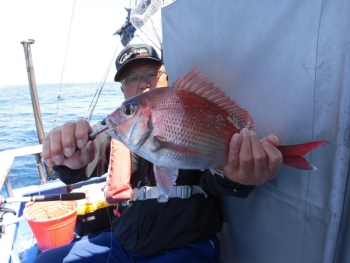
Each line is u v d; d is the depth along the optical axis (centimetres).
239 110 50
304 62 46
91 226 102
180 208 66
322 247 46
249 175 44
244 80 59
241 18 58
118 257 71
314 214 47
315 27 44
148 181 69
